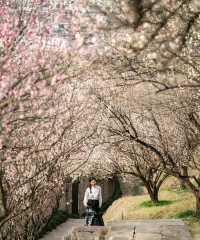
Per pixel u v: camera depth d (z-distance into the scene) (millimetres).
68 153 14422
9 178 13055
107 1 9109
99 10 9164
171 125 19359
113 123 19422
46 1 11258
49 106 12016
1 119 9461
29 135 13258
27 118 10469
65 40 10734
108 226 17453
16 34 10766
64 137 14898
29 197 12719
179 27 9586
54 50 10711
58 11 10922
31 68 10109
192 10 9188
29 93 10117
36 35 11016
